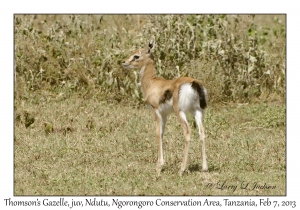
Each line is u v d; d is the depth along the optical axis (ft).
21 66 123.85
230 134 103.09
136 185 78.59
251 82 123.95
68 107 115.03
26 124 104.22
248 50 126.62
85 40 129.08
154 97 84.43
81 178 81.71
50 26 141.38
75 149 94.73
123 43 126.93
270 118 108.99
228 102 120.98
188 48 125.29
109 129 104.78
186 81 80.84
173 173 83.76
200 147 96.02
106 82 121.08
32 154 92.73
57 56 127.13
